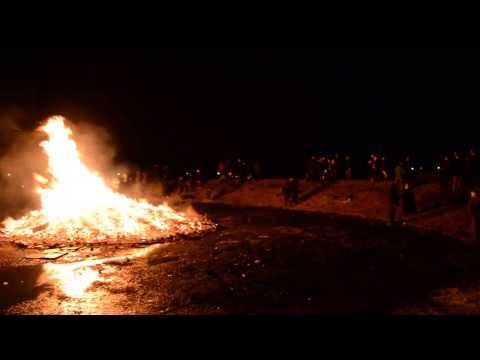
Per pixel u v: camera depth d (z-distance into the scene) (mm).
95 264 15727
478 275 13258
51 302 11570
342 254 16688
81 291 12531
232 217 27609
